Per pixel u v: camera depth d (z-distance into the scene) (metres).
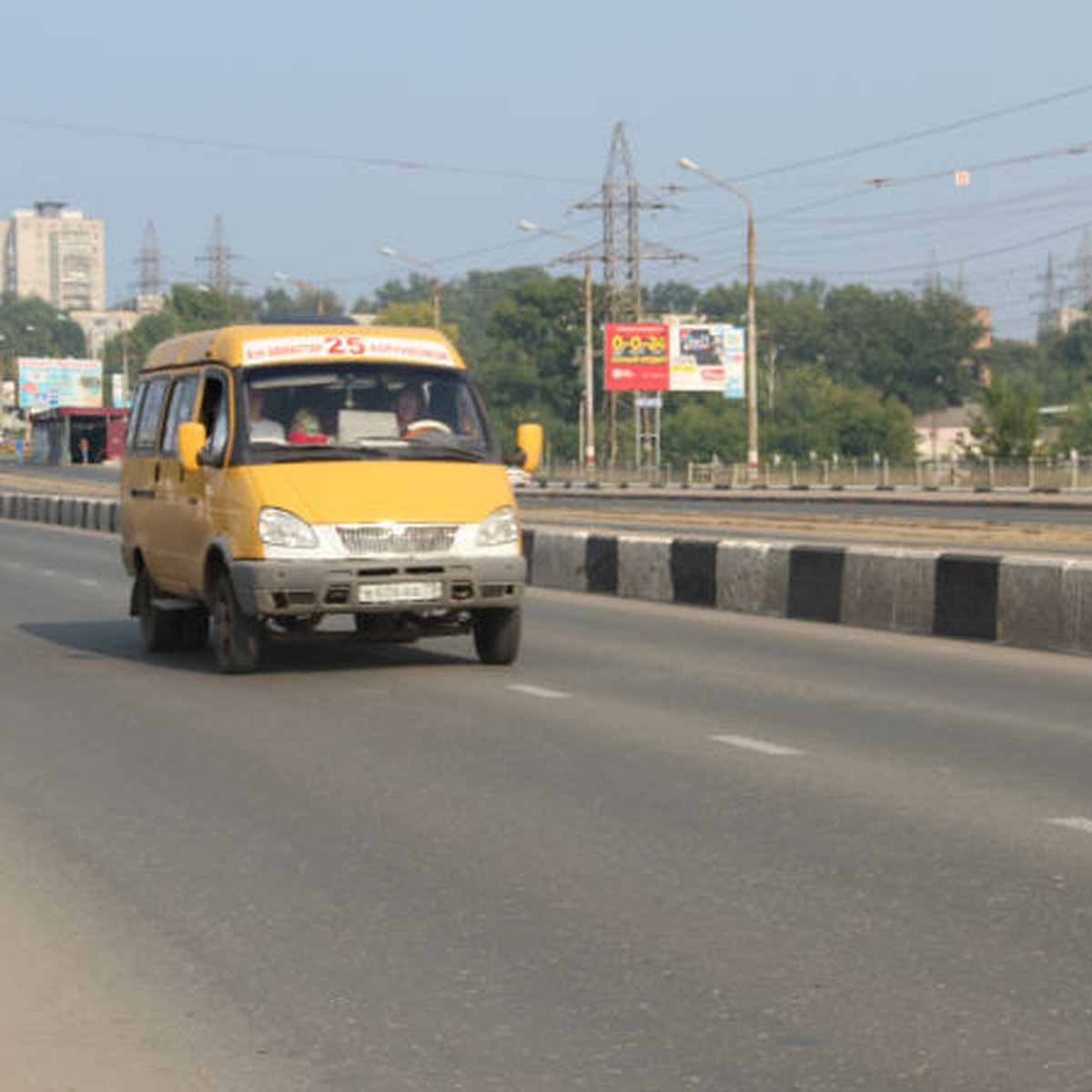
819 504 64.50
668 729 12.85
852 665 17.00
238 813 9.92
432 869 8.47
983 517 49.47
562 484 110.00
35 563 34.88
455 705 14.17
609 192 121.00
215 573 16.34
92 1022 6.27
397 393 16.33
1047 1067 5.67
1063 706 14.05
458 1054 5.87
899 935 7.21
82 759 11.81
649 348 121.75
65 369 180.75
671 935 7.26
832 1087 5.51
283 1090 5.57
